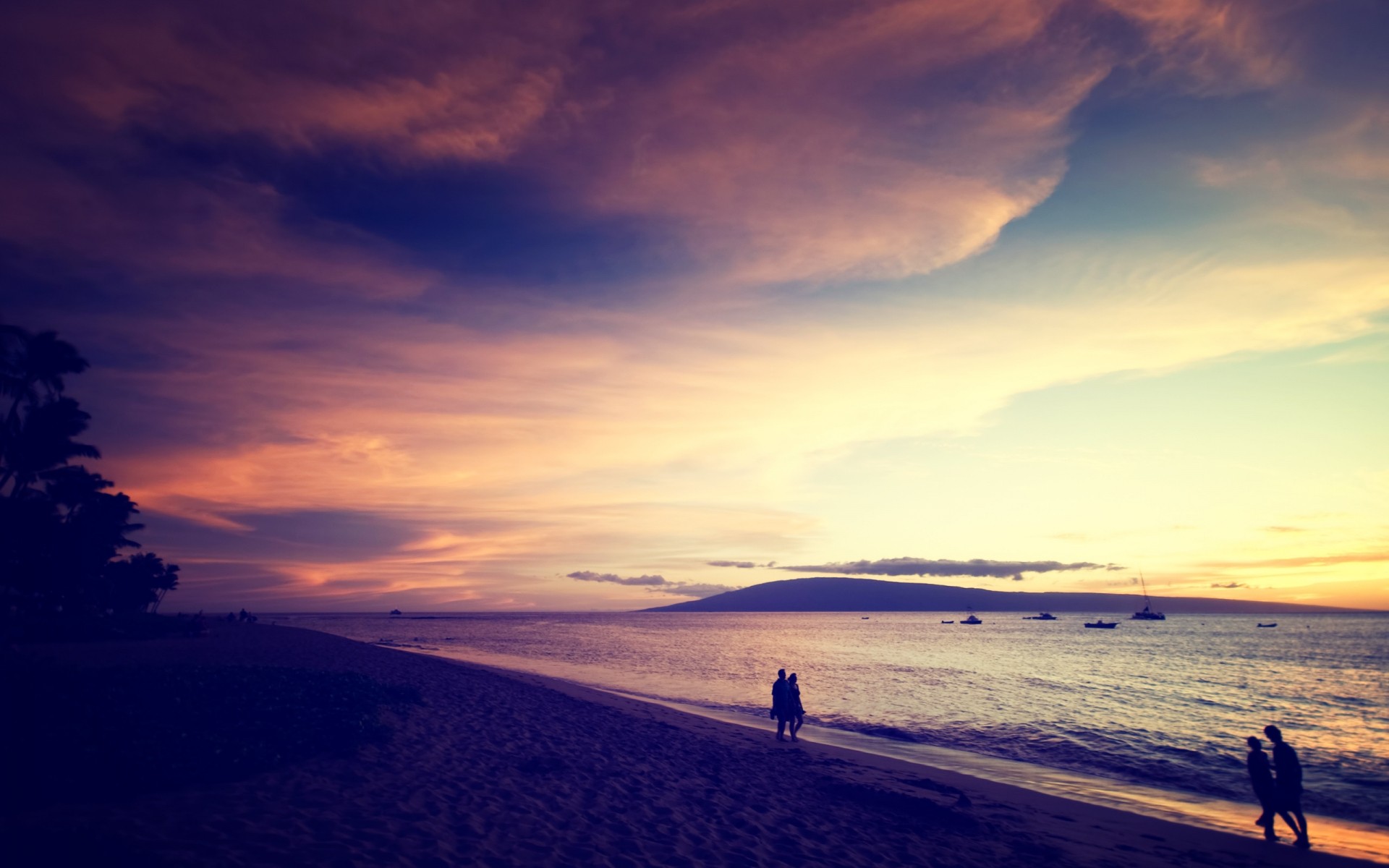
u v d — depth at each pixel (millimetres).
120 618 48844
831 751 19156
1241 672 53562
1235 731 26547
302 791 9969
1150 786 17297
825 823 11328
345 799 9820
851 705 31719
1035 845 11070
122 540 53562
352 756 12234
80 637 40000
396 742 13672
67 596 46250
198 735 11383
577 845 9031
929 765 18641
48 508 42750
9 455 43344
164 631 44719
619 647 81500
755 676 44469
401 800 10102
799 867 9094
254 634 55250
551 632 132000
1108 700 35250
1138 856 11125
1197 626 192000
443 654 55406
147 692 13031
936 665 57125
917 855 10109
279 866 7172
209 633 49562
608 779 12859
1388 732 27109
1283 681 46469
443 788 11000
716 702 31531
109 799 8883
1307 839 12242
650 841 9547
